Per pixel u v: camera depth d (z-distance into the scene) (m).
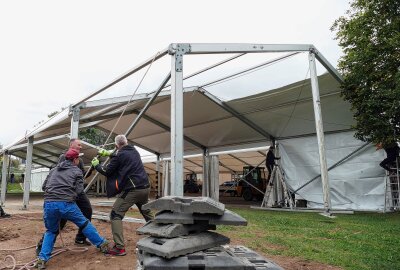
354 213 11.13
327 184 10.13
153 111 14.95
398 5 10.95
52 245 4.64
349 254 5.09
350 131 13.33
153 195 25.61
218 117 15.32
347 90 11.40
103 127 17.47
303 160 14.74
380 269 4.29
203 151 19.62
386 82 10.76
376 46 10.95
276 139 15.98
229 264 3.14
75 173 4.87
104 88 8.67
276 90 12.02
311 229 7.43
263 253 5.15
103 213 9.68
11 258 4.86
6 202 17.34
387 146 11.23
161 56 7.43
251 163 22.23
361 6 11.91
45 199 4.71
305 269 4.27
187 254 3.36
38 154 22.42
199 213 3.71
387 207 11.83
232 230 7.33
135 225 7.74
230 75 11.88
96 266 4.45
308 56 10.41
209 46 7.64
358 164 13.02
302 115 13.60
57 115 11.12
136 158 5.43
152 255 3.43
